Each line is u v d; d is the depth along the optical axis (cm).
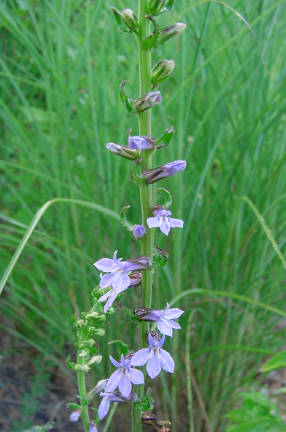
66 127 67
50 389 72
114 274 41
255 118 64
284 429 57
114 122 68
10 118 71
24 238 47
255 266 70
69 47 79
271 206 63
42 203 73
